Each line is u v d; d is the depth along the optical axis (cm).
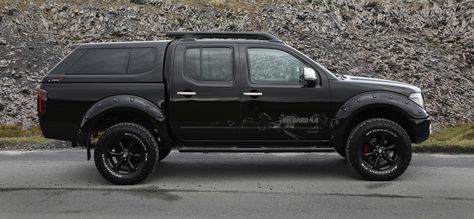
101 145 682
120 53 711
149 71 698
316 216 545
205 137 700
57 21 2012
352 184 684
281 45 705
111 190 665
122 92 691
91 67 705
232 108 691
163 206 589
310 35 1953
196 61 701
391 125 680
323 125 691
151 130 734
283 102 688
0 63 1727
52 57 1797
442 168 779
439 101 1648
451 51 1927
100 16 2042
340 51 1872
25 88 1648
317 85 691
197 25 2034
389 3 2184
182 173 764
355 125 720
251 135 696
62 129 697
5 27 1894
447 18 2116
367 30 2027
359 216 544
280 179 719
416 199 609
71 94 691
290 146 704
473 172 751
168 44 714
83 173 771
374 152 688
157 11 2103
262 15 2075
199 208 579
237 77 692
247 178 728
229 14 2083
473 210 564
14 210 577
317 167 797
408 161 684
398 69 1800
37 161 866
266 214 554
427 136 694
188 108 691
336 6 2133
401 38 1986
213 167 805
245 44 705
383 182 691
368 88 691
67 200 618
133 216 551
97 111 680
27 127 1505
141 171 686
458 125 1525
